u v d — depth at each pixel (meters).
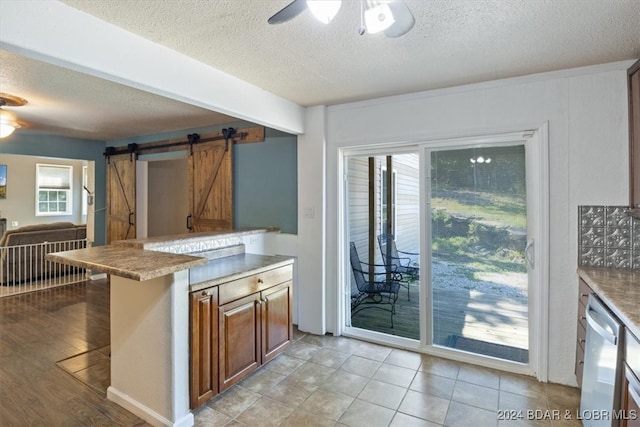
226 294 2.40
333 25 1.88
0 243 5.23
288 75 2.64
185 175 7.03
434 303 3.15
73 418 2.18
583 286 2.36
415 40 2.07
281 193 3.92
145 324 2.16
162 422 2.08
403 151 3.33
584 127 2.51
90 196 5.88
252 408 2.31
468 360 2.95
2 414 2.21
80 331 3.55
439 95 2.98
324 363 2.94
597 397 1.82
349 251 3.71
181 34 1.98
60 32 1.65
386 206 3.60
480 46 2.15
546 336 2.64
